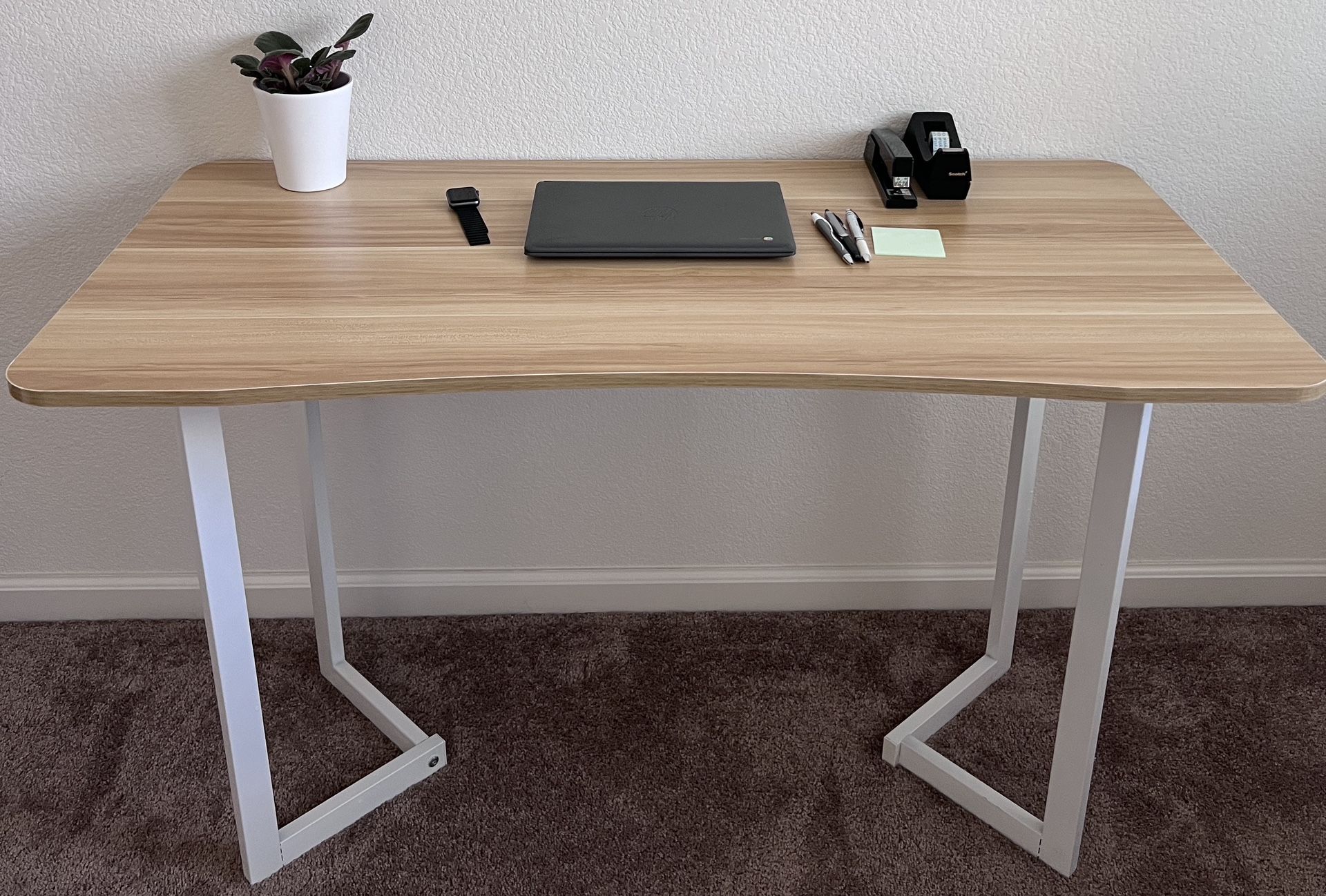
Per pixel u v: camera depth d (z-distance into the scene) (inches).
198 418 54.4
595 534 86.7
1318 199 75.2
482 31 68.9
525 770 74.4
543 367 49.7
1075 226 64.5
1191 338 52.8
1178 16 69.5
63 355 49.7
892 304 55.9
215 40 68.4
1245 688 81.8
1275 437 83.9
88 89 69.4
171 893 65.9
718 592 88.9
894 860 68.4
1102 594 60.1
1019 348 51.8
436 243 61.5
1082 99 72.0
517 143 72.5
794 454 83.8
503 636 86.4
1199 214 76.0
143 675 82.1
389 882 66.7
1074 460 84.4
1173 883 67.0
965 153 66.1
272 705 79.4
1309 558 89.1
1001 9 69.1
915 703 80.1
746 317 54.5
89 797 72.0
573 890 66.3
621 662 83.8
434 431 81.8
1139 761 75.4
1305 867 68.1
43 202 72.7
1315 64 71.0
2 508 83.5
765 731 77.7
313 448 72.4
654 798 72.4
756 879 67.1
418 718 78.4
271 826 66.0
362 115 71.2
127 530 85.0
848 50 70.2
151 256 59.0
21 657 83.7
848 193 68.4
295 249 60.3
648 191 66.2
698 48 69.9
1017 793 73.0
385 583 87.6
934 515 86.6
